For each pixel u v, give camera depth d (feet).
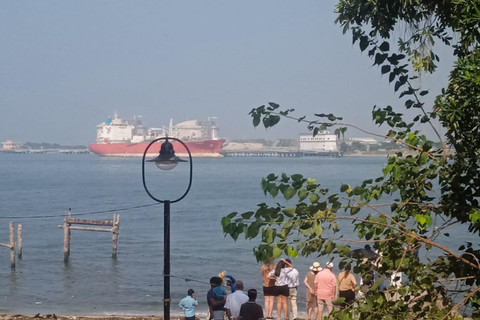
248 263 142.31
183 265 141.08
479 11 22.35
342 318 21.57
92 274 130.52
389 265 22.11
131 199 379.76
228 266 139.03
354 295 57.62
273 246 21.09
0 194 429.38
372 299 21.44
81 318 81.10
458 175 23.36
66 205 336.70
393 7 25.44
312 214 21.17
